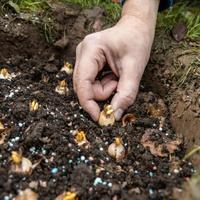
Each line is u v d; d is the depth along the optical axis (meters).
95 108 0.40
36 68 0.47
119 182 0.35
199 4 0.54
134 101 0.44
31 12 0.50
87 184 0.34
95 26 0.49
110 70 0.43
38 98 0.42
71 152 0.36
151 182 0.34
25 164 0.34
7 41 0.49
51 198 0.33
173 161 0.37
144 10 0.43
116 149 0.37
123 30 0.41
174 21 0.50
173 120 0.42
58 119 0.40
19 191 0.33
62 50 0.49
